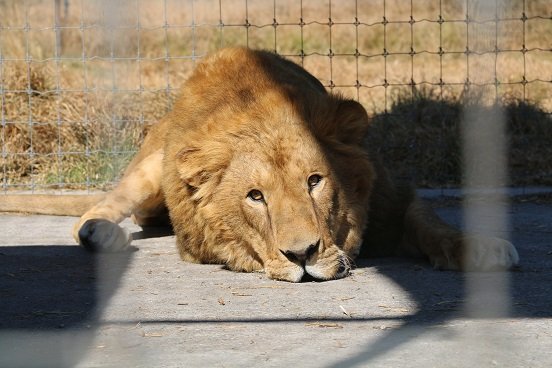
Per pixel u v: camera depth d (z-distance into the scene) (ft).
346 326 23.21
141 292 27.14
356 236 28.73
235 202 27.94
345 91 60.64
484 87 39.96
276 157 27.20
